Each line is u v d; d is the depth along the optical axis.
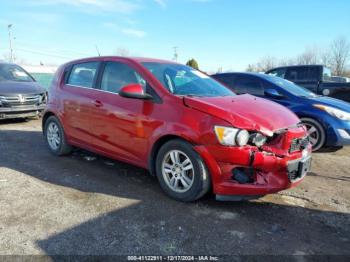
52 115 5.42
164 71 4.24
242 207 3.57
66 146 5.25
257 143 3.23
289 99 6.31
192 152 3.42
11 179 4.27
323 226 3.22
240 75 7.16
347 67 41.62
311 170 5.02
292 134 3.41
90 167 4.84
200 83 4.41
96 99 4.49
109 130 4.32
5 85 8.62
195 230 3.06
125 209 3.45
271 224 3.22
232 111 3.39
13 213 3.32
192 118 3.42
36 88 9.05
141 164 4.03
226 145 3.20
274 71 10.64
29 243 2.79
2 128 7.92
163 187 3.78
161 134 3.64
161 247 2.77
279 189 3.32
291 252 2.76
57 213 3.33
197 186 3.44
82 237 2.90
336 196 4.00
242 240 2.91
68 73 5.25
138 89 3.78
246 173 3.29
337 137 5.86
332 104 6.07
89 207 3.48
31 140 6.61
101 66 4.66
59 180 4.27
